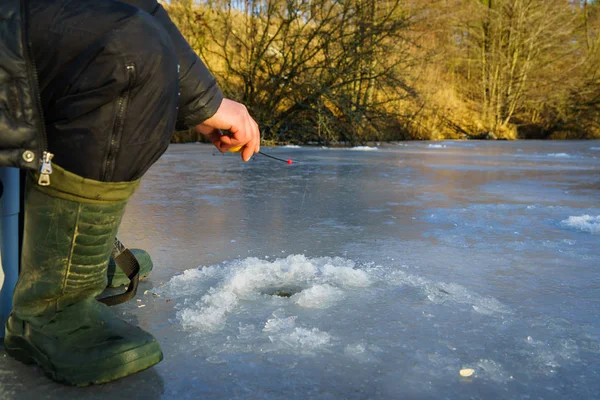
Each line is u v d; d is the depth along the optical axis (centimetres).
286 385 103
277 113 1185
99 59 97
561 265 200
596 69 2241
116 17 99
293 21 1178
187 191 406
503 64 2164
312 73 1136
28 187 109
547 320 141
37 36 95
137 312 144
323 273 181
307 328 132
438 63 1947
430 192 416
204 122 127
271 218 296
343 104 1120
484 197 391
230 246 225
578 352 120
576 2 2317
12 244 124
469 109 2141
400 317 141
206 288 165
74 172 103
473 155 923
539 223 287
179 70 117
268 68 1149
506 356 118
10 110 95
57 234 109
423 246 230
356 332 130
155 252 213
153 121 106
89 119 100
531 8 2167
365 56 1130
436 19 1669
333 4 1096
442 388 103
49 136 101
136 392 101
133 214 303
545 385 105
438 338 127
